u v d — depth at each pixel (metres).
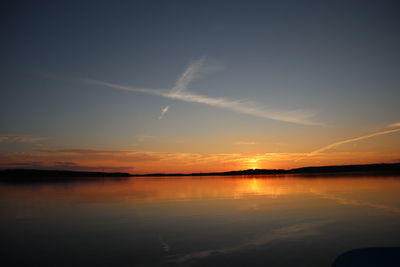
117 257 6.31
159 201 16.22
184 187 28.81
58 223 10.05
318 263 5.73
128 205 14.61
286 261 5.88
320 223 9.39
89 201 16.58
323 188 22.44
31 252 6.72
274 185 28.92
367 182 27.84
